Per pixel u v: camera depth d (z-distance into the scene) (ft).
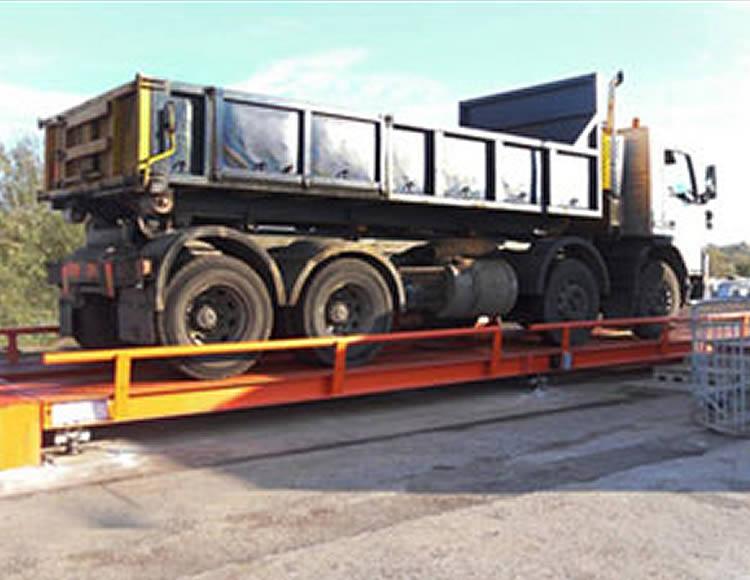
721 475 18.47
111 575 12.37
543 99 35.70
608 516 15.37
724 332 26.48
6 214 58.44
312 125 23.76
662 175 36.32
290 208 26.13
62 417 18.61
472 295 28.73
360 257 25.26
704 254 40.04
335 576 12.34
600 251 36.76
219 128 21.91
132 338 21.89
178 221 23.79
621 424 24.50
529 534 14.30
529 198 30.37
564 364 30.09
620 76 34.37
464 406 27.48
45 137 26.50
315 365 24.77
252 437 22.26
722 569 12.73
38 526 14.64
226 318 22.41
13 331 28.19
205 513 15.42
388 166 25.63
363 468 18.94
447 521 15.01
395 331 30.17
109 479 17.74
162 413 20.21
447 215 30.53
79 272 24.00
